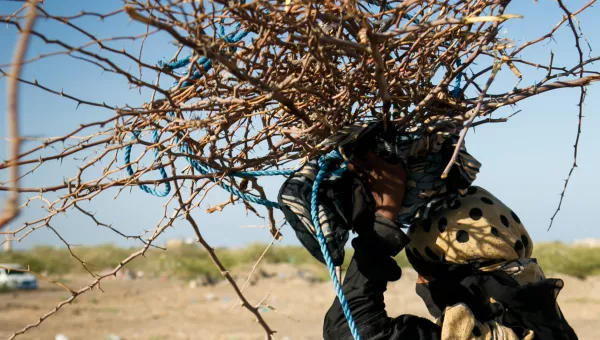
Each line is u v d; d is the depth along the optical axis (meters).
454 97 2.28
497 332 2.04
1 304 14.30
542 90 2.26
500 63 1.93
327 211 2.03
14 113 0.89
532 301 2.08
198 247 26.03
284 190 2.08
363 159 2.09
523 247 2.19
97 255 24.73
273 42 1.95
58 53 1.53
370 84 2.12
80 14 1.56
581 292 15.59
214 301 15.52
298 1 1.75
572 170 2.42
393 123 2.13
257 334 10.77
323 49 1.83
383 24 2.04
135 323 12.10
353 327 1.94
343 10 1.80
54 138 1.85
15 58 0.89
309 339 10.09
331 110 2.06
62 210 2.04
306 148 2.03
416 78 2.09
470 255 2.12
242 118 2.19
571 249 22.31
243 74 1.73
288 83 1.85
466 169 2.12
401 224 2.19
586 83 2.24
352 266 2.11
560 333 2.09
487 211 2.18
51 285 19.70
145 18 1.50
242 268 22.44
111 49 1.77
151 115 2.09
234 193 2.27
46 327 11.47
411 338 2.04
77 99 1.78
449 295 2.17
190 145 2.26
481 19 1.62
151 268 22.69
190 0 1.66
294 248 25.69
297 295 16.36
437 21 1.67
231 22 1.99
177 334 10.89
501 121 2.25
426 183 2.11
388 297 14.67
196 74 2.15
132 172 2.23
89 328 11.49
